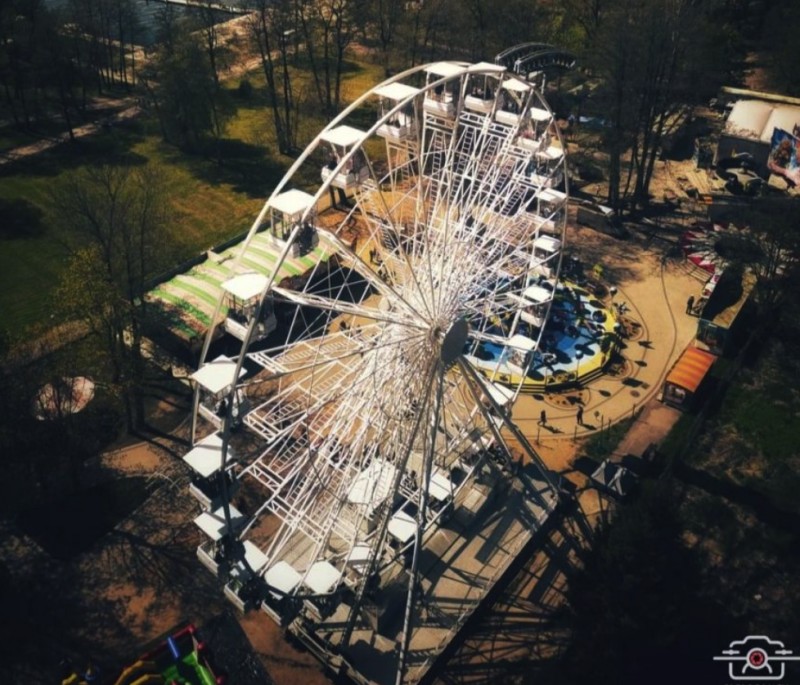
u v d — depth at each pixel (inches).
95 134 4837.6
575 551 2561.5
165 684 2055.9
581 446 2910.9
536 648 2288.4
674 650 2149.4
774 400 3110.2
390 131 2529.5
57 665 2206.0
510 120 2819.9
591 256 3878.0
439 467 2578.7
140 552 2495.1
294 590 2026.3
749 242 3442.4
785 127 4436.5
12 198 4190.5
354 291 3639.3
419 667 2188.7
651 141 4613.7
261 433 2166.6
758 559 2534.5
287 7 4992.6
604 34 4434.1
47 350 3100.4
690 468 2832.2
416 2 5698.8
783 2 5703.7
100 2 5531.5
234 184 4407.0
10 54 4741.6
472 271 2512.3
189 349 3189.0
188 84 4475.9
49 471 2610.7
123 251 3085.6
